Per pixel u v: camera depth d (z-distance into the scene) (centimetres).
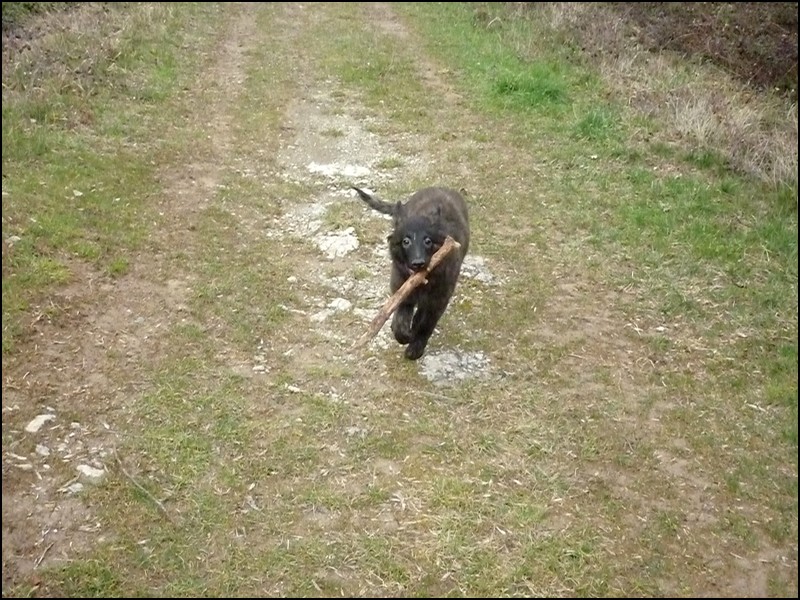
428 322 346
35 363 334
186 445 307
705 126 535
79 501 286
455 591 269
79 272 384
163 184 471
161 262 400
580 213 456
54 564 269
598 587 271
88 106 545
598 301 390
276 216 452
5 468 293
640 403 334
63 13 754
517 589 270
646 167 506
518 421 324
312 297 386
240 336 357
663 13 812
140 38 706
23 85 550
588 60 686
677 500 297
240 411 321
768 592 271
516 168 508
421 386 338
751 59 714
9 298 360
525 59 697
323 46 773
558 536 284
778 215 453
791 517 293
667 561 279
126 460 301
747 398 338
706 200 465
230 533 280
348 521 285
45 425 309
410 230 334
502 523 287
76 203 434
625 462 310
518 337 366
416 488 296
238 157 517
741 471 308
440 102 618
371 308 380
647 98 593
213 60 707
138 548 275
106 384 329
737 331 372
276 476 298
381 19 902
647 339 367
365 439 313
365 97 627
